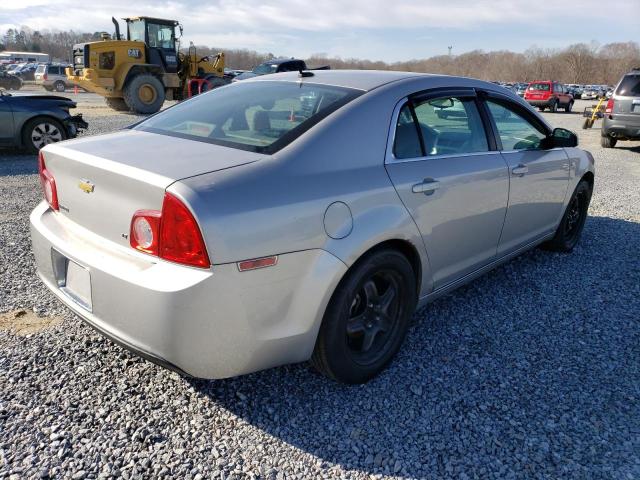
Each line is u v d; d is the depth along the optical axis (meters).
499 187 3.42
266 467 2.17
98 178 2.30
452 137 3.19
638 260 4.75
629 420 2.53
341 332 2.50
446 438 2.38
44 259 2.65
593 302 3.82
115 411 2.45
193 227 2.00
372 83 2.93
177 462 2.17
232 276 2.07
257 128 2.63
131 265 2.17
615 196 7.44
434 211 2.89
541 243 4.48
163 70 18.50
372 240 2.49
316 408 2.55
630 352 3.15
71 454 2.17
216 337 2.12
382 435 2.38
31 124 9.23
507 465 2.23
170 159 2.32
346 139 2.56
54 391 2.55
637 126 11.93
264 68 20.50
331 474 2.15
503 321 3.49
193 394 2.60
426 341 3.21
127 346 2.21
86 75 17.20
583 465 2.24
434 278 3.08
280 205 2.19
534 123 3.96
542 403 2.64
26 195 6.35
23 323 3.17
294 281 2.26
